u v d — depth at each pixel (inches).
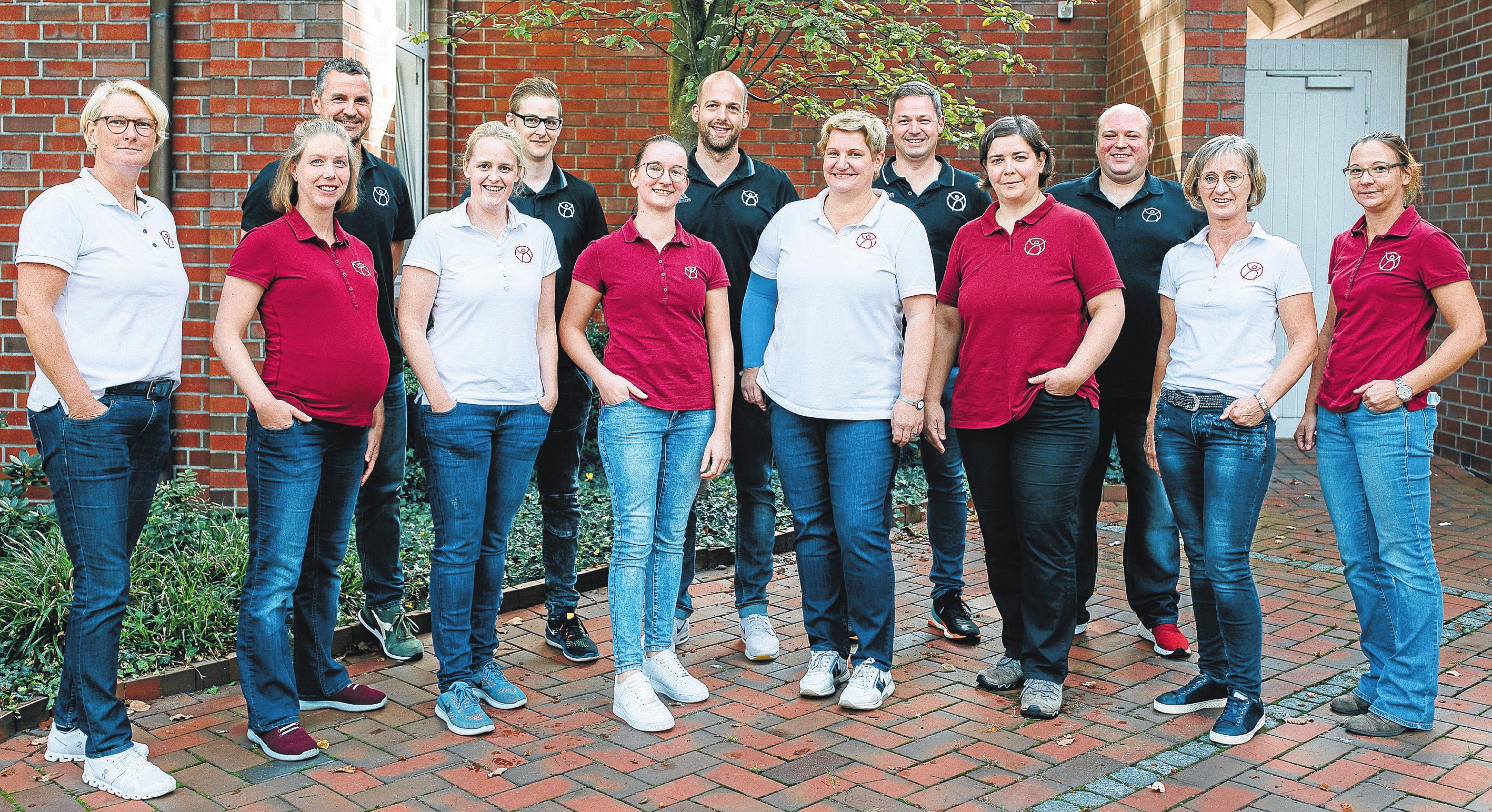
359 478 161.2
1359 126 357.4
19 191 260.5
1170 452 165.9
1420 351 157.1
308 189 146.4
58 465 138.6
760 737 161.0
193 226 254.7
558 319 186.5
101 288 137.6
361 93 175.9
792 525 267.0
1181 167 310.3
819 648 178.2
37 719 159.8
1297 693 176.2
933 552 204.2
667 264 167.5
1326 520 280.7
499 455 167.2
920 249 168.2
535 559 233.9
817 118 301.7
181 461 258.2
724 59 271.1
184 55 253.6
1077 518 198.5
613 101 354.3
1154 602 194.1
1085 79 365.4
